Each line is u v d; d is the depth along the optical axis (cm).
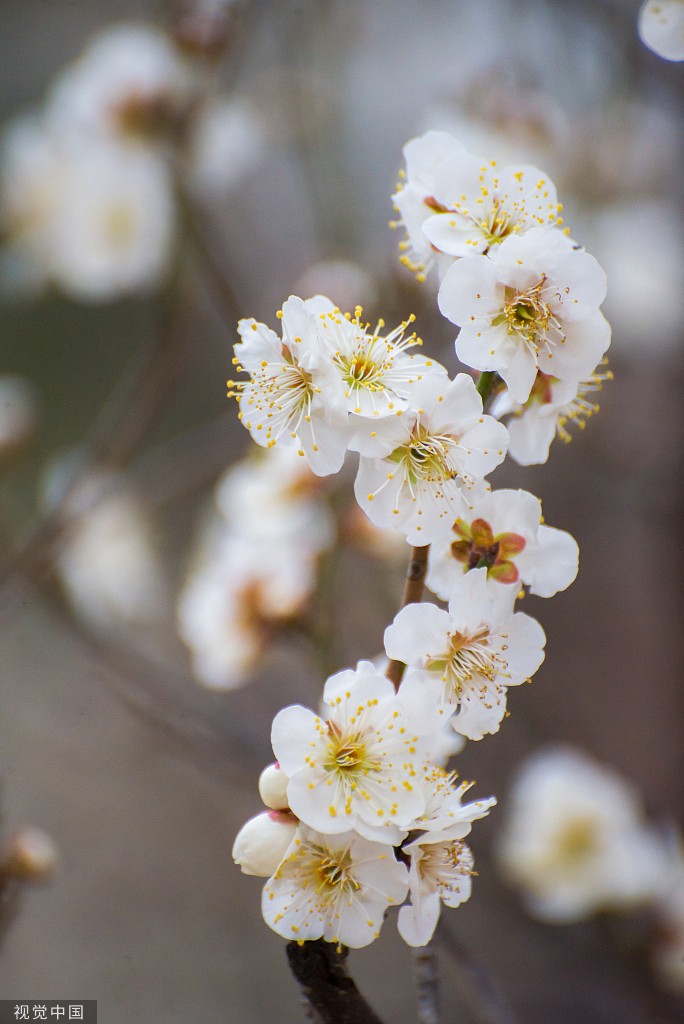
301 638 82
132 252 110
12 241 113
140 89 103
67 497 97
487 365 61
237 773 93
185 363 114
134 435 102
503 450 61
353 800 60
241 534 86
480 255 61
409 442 60
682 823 122
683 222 124
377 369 61
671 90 111
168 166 106
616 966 103
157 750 97
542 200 62
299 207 124
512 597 62
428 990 62
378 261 99
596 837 104
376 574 101
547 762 109
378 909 60
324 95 112
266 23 113
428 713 60
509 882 106
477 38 122
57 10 133
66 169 110
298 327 60
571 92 115
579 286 61
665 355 132
